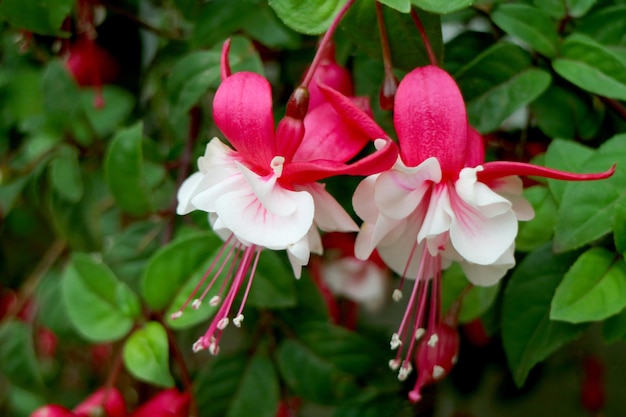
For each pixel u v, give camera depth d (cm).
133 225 45
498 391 55
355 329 52
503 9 40
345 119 34
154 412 42
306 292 44
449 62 41
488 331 43
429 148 34
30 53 50
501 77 39
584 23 40
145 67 49
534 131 43
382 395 44
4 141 51
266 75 46
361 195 35
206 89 41
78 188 47
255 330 45
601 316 36
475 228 34
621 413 54
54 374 55
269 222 34
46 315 48
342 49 40
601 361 52
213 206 34
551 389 55
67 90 47
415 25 37
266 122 34
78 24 47
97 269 42
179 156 46
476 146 35
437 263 37
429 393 51
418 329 36
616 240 36
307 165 33
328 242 48
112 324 42
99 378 57
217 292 41
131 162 43
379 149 33
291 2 36
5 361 48
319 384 43
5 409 55
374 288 49
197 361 54
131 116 50
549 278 39
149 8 50
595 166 37
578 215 36
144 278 41
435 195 34
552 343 39
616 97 38
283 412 45
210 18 43
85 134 48
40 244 56
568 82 41
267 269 41
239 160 35
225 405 43
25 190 52
